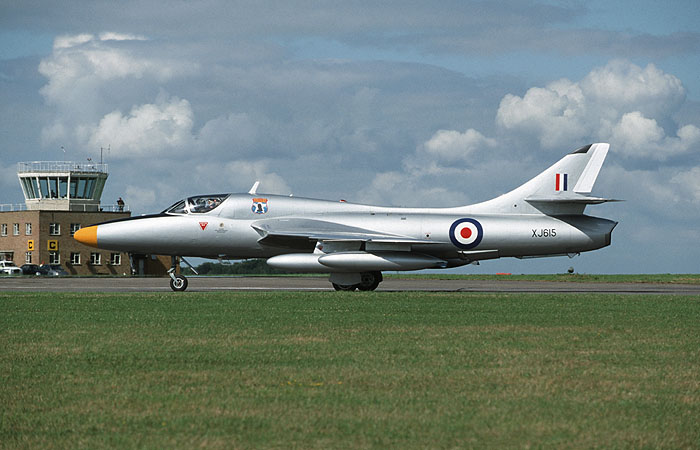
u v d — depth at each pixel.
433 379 34.59
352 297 82.19
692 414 28.67
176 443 24.88
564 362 39.16
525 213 107.44
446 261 108.56
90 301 75.81
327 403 30.00
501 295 88.50
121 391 31.94
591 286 132.62
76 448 24.38
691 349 43.84
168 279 178.88
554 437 25.72
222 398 30.77
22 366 37.41
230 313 63.12
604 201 105.81
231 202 105.50
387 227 104.88
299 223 104.44
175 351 42.09
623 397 31.28
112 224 105.69
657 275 173.00
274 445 24.70
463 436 25.77
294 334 49.41
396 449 24.38
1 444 24.72
